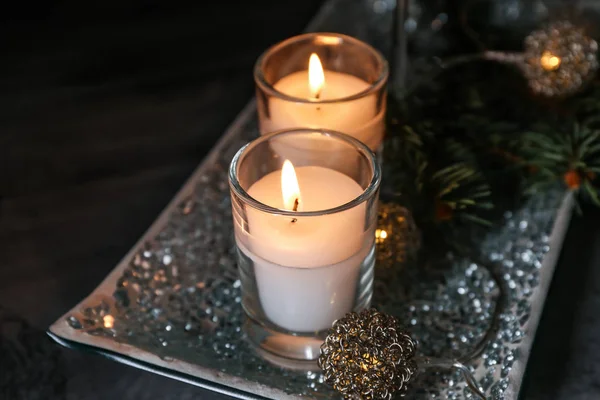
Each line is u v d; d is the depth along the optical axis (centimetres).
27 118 53
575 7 54
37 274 44
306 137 38
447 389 37
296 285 36
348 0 59
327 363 35
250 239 36
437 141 44
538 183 43
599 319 42
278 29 60
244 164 37
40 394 39
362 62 43
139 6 63
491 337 38
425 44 54
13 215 47
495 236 43
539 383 39
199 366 37
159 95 55
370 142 42
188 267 42
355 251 36
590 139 42
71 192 49
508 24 54
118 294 40
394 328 35
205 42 59
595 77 47
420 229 42
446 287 41
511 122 47
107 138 52
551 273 40
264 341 38
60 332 37
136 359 37
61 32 60
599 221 46
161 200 48
